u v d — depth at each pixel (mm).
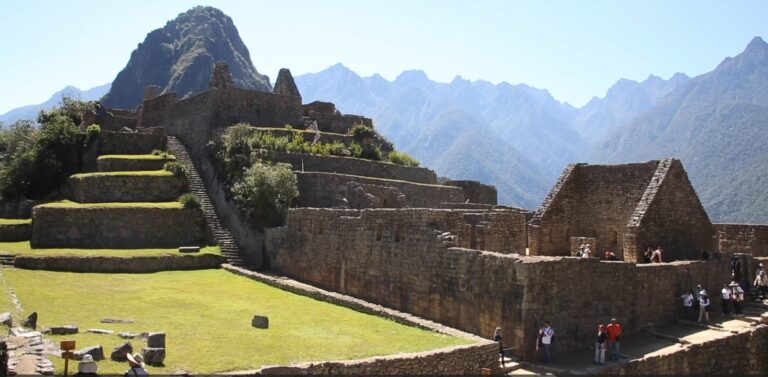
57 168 59406
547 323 23562
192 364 18750
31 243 46844
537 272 23953
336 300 32500
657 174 33719
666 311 28547
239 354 20328
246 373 17344
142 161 59094
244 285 38250
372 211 35344
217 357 19750
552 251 35844
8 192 57625
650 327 27516
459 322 27422
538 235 35438
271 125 71062
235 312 28891
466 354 21125
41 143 60375
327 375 17922
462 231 32219
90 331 22344
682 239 33625
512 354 23875
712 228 34906
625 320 26750
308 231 43000
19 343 18656
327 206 55156
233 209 53250
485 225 34250
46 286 33656
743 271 33438
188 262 45344
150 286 36125
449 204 50062
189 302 31078
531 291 23734
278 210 50000
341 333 24750
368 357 19625
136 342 21344
